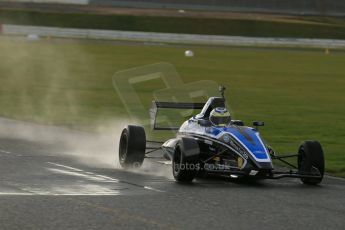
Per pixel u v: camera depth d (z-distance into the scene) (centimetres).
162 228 2980
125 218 3153
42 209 3294
